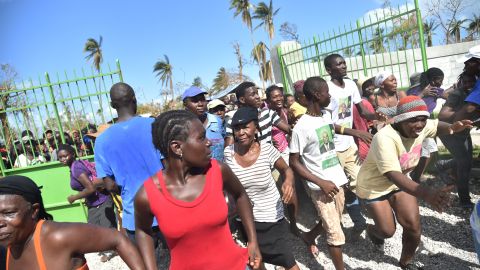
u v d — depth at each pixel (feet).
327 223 10.18
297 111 14.78
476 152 20.57
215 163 6.55
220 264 6.33
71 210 19.04
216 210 6.10
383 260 11.45
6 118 18.99
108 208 15.58
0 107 18.83
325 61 14.97
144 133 9.61
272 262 9.51
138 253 6.12
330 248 10.21
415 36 20.56
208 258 6.24
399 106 8.91
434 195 7.84
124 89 9.90
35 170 18.89
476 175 16.39
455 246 11.51
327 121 10.68
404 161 9.61
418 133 8.92
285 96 18.30
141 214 6.31
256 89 13.38
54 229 5.48
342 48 22.95
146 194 6.09
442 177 15.39
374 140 9.37
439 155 21.02
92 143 19.07
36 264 5.38
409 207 9.59
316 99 10.28
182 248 6.17
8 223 5.12
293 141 10.41
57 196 18.97
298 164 10.30
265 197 9.30
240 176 9.18
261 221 9.18
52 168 18.84
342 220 14.92
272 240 9.25
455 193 15.29
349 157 13.73
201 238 6.11
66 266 5.47
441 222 13.20
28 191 5.33
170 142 5.88
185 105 13.61
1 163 18.81
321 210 10.31
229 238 6.54
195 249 6.16
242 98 13.39
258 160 9.20
